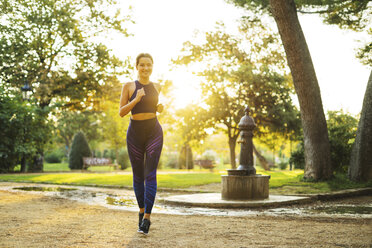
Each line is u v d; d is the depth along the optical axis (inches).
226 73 988.6
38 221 190.9
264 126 1010.1
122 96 166.1
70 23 904.3
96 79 967.0
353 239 147.5
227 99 1005.8
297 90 471.8
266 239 148.3
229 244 137.9
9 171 851.4
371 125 467.8
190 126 1019.9
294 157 587.8
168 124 1167.0
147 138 167.2
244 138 324.8
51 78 917.8
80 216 214.8
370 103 471.5
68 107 1055.6
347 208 279.7
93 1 935.0
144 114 163.9
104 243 137.3
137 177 170.4
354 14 519.2
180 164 1412.4
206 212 251.3
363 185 436.5
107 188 471.8
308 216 228.5
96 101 1042.7
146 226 157.5
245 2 556.7
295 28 457.1
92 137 1888.5
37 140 876.0
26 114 805.2
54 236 150.1
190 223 193.0
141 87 165.6
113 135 1365.7
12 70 871.1
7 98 801.6
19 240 140.5
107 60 968.9
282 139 1172.5
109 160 1187.9
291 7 456.8
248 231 168.4
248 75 945.5
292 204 305.3
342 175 496.4
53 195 360.2
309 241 143.6
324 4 513.7
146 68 166.2
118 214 227.6
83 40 958.4
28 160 908.6
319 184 431.2
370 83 475.5
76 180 567.8
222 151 2273.6
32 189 435.8
